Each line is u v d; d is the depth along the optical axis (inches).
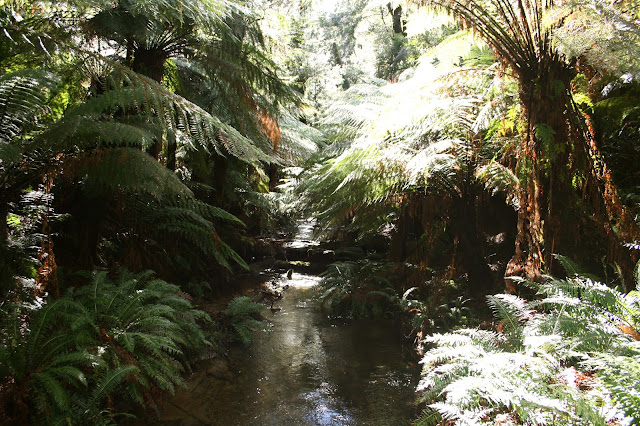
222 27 179.9
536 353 99.5
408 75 277.9
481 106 164.2
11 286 118.0
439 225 202.7
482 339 112.5
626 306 98.7
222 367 160.9
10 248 125.6
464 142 163.3
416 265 225.5
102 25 151.0
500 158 161.9
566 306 102.3
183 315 156.6
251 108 205.8
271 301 250.4
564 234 130.3
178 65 228.7
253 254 344.8
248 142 162.7
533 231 127.3
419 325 173.6
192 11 150.2
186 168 286.7
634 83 153.2
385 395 140.5
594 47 107.4
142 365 121.9
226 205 322.7
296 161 266.2
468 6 133.6
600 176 129.8
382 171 172.9
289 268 332.2
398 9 405.7
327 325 212.8
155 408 119.3
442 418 92.5
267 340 191.9
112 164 127.3
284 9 304.0
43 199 136.4
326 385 148.7
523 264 133.7
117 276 171.5
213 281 248.2
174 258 224.7
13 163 118.0
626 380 74.5
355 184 185.0
